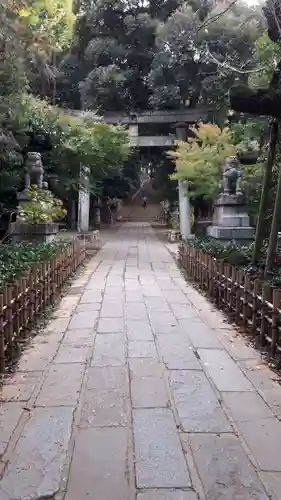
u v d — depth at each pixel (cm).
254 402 345
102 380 388
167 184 2319
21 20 693
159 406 337
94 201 2650
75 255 1023
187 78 1722
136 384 379
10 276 532
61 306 676
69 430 300
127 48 2033
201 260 822
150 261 1251
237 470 255
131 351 466
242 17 1309
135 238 2062
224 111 1609
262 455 271
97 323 577
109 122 1967
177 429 301
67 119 1320
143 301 712
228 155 1283
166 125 2083
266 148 925
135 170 2545
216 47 1338
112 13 1986
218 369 415
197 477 248
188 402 344
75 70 2133
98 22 2025
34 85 1355
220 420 315
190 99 1941
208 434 295
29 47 747
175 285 865
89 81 1962
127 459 265
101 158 1399
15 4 695
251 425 308
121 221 3438
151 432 297
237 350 471
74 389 369
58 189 1388
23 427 304
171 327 558
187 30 1366
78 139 1309
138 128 2031
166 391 365
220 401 346
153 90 1881
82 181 1424
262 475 251
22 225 1039
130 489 238
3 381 388
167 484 242
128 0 1969
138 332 536
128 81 1992
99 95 1961
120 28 2028
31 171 1115
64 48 1163
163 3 1981
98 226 2652
